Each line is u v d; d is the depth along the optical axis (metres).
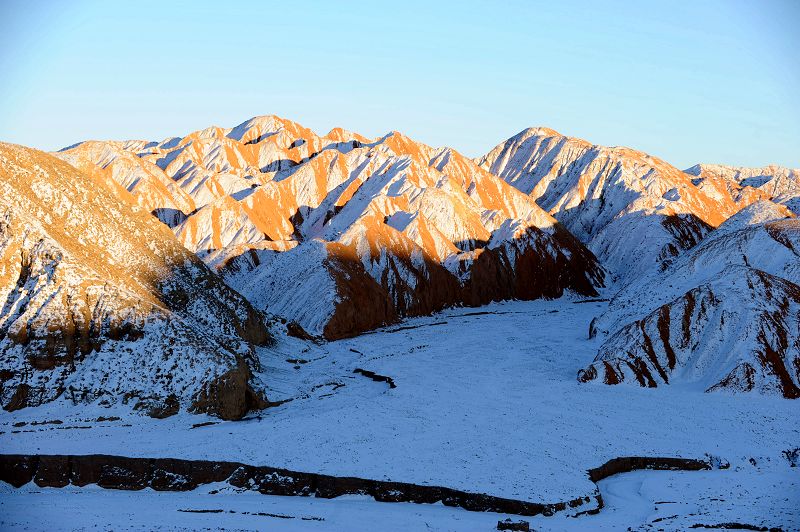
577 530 43.19
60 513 43.88
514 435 58.72
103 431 57.25
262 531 42.25
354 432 58.72
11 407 59.97
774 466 54.44
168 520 43.56
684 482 51.56
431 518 45.38
